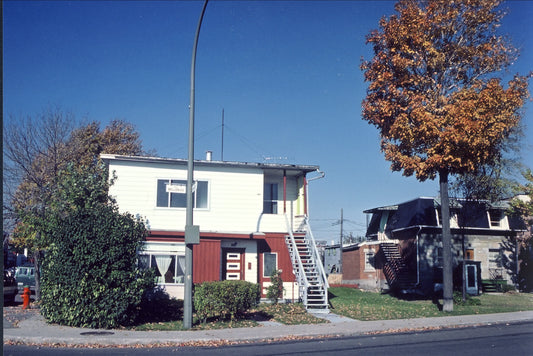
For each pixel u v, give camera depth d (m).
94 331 15.00
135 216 24.34
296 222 27.47
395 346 13.04
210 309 17.27
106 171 24.41
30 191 24.94
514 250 36.62
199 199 25.47
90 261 15.93
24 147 26.03
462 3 21.56
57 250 16.33
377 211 42.22
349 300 26.45
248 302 18.03
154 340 13.73
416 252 35.38
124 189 24.48
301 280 23.28
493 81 20.31
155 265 23.94
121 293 16.23
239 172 26.14
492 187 27.08
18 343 13.35
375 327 16.61
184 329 16.03
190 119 16.77
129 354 12.04
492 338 14.16
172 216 24.89
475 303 24.56
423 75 22.16
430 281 34.75
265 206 27.50
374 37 22.41
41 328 15.26
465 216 26.95
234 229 25.56
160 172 25.08
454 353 11.80
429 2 21.80
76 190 22.42
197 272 24.12
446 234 21.72
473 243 36.03
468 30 21.88
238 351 12.55
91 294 15.92
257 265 25.56
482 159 21.28
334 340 14.41
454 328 16.78
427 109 21.16
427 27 21.47
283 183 27.75
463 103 20.11
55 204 22.59
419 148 21.69
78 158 34.50
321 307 22.09
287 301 24.78
